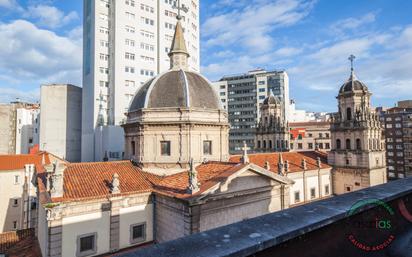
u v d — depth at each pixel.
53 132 74.12
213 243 3.63
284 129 68.25
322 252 4.41
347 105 51.34
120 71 67.00
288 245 4.03
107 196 21.81
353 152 49.34
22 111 91.00
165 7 75.44
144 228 23.77
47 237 20.22
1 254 25.34
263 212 24.33
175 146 28.14
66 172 24.47
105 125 63.47
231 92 130.00
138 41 70.44
